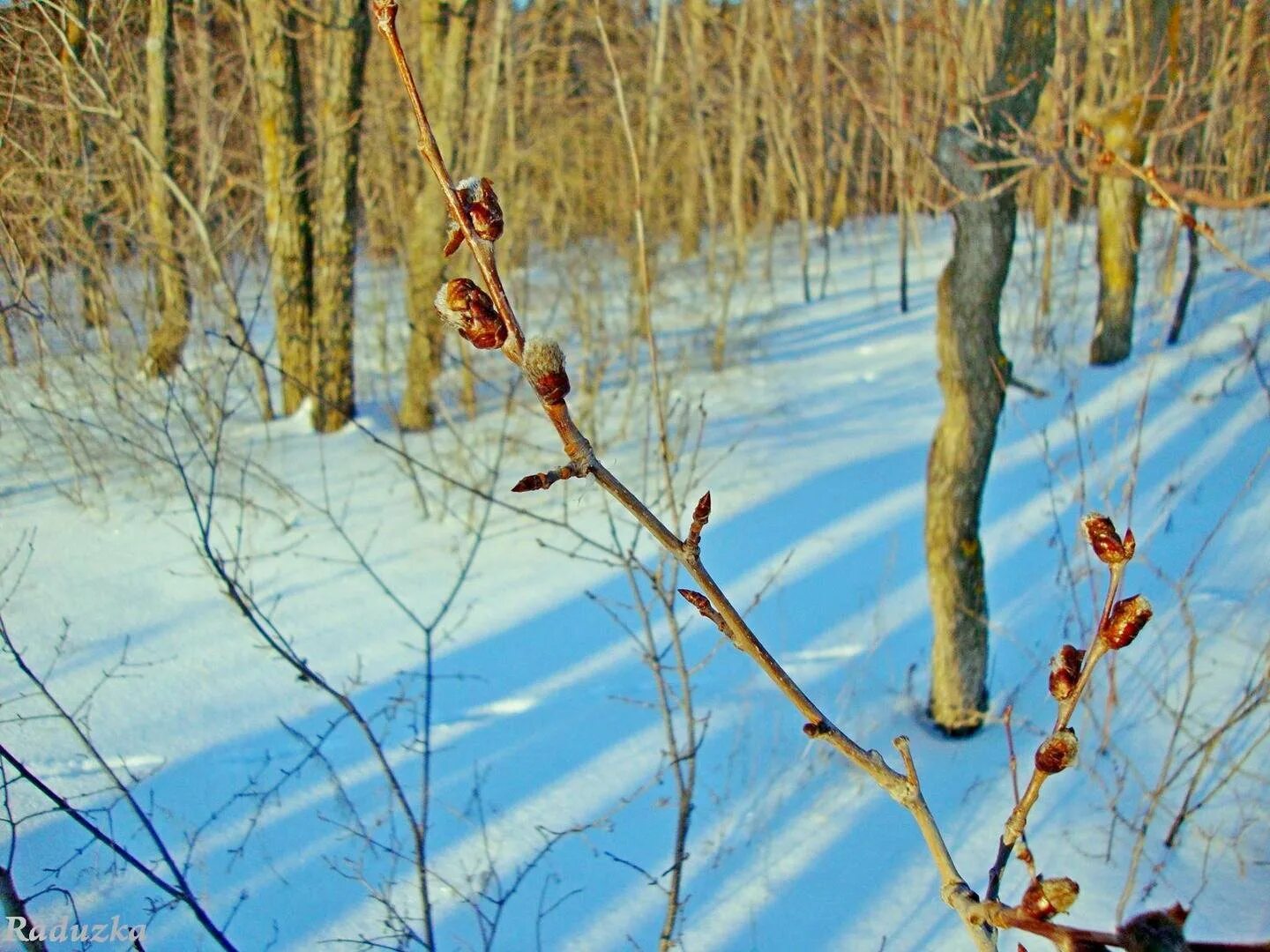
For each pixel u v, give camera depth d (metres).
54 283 6.59
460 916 3.19
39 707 4.23
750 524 6.07
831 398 8.73
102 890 3.22
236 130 9.02
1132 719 4.09
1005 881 3.34
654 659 2.86
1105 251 8.20
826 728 1.04
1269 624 4.50
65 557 5.57
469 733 4.14
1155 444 6.61
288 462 6.97
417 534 5.98
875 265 14.66
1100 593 4.91
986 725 4.14
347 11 7.11
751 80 14.49
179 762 3.91
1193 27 5.83
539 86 13.82
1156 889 3.26
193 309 8.51
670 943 2.76
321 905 3.21
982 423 3.83
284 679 4.49
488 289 0.91
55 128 6.42
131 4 7.30
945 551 3.98
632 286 8.65
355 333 10.23
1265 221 11.78
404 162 10.32
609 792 3.79
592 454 0.93
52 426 6.30
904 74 12.48
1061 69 6.59
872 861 3.45
